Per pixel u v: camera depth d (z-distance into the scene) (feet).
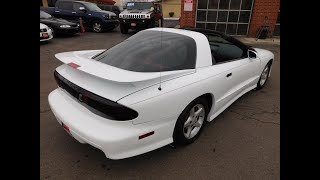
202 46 8.72
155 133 6.87
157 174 7.20
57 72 8.13
